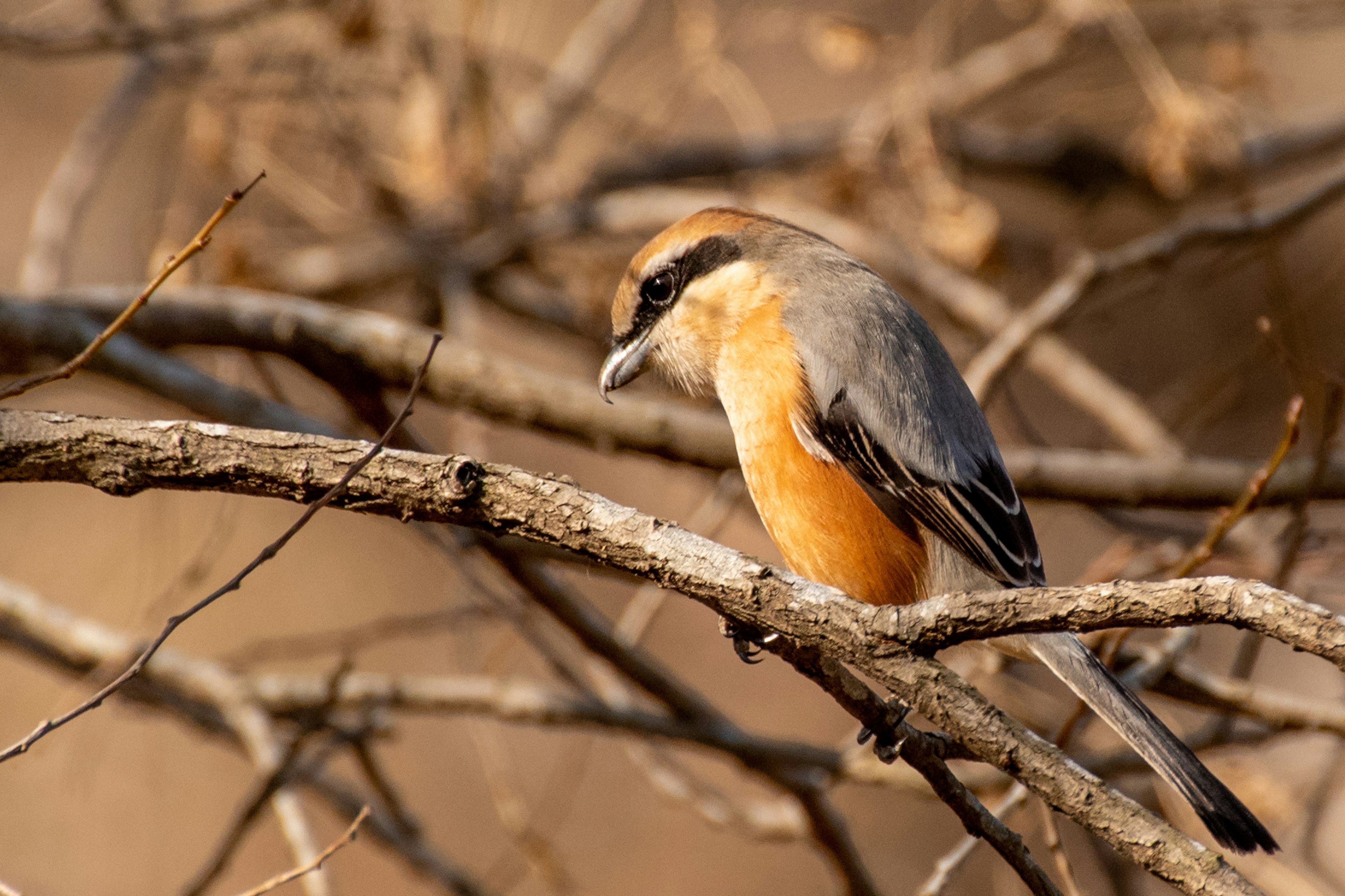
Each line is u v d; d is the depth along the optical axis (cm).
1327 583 812
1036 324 891
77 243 1493
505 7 1422
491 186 1307
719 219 731
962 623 422
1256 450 1403
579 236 1309
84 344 825
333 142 1272
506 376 866
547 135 1404
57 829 1334
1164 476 890
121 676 467
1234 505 859
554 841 1371
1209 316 1533
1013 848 482
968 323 1174
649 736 870
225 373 1023
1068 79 1549
